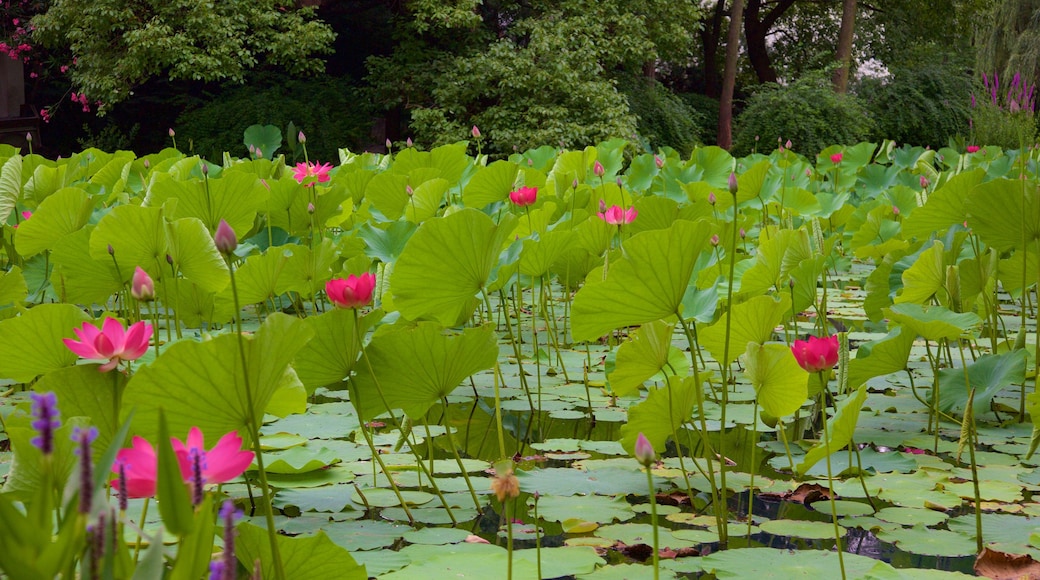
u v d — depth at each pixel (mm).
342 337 1791
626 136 12961
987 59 13602
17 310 2916
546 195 4453
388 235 3490
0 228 4117
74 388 1349
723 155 5902
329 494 1953
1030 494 2018
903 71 17938
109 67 12383
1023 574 1562
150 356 2027
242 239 4090
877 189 7137
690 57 22359
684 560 1591
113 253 2521
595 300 1797
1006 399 2922
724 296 2949
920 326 2334
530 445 2451
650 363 1936
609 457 2352
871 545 1726
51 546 613
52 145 15336
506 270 2584
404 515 1843
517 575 1474
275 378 1337
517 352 2777
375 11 16125
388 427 2625
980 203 2568
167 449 682
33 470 1215
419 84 13758
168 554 1463
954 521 1810
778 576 1489
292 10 14023
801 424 2689
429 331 1801
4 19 13891
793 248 3041
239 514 844
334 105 14516
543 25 13547
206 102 14383
